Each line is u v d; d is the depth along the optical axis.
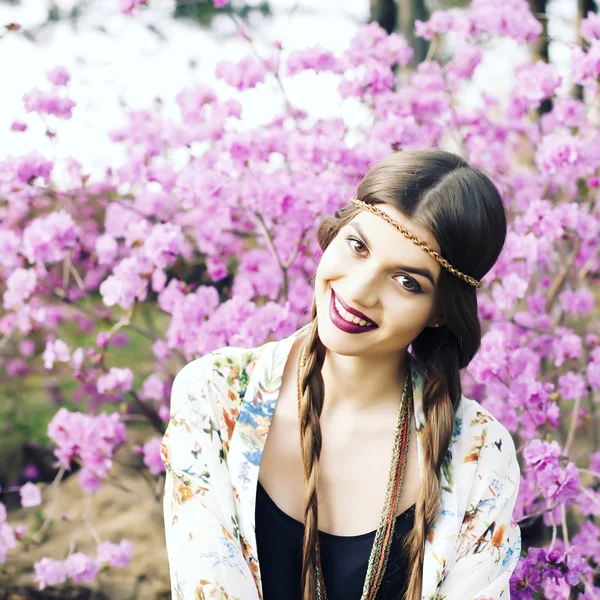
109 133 2.56
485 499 1.24
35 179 2.33
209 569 1.14
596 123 2.65
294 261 2.50
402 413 1.29
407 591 1.19
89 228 3.00
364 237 1.12
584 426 2.86
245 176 2.37
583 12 3.62
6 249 2.52
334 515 1.24
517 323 2.32
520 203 2.63
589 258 2.60
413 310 1.13
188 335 2.22
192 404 1.26
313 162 2.30
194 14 4.29
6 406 3.46
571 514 2.49
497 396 2.10
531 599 1.78
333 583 1.22
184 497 1.21
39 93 2.31
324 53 2.48
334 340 1.16
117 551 2.31
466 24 2.60
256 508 1.25
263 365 1.29
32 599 2.49
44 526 2.57
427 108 2.57
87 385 2.62
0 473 3.18
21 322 2.62
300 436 1.24
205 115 2.47
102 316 3.06
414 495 1.25
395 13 4.14
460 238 1.11
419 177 1.11
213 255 2.65
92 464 2.35
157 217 2.59
